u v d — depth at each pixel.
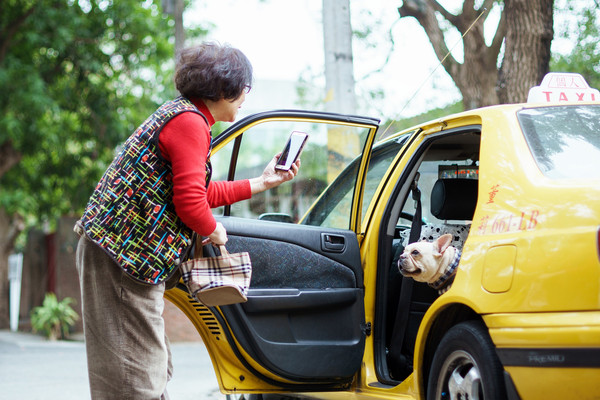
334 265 4.04
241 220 3.88
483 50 8.73
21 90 14.59
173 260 2.90
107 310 2.87
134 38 16.53
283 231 3.95
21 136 15.20
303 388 3.99
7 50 15.92
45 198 18.58
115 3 16.06
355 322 4.03
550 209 2.76
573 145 3.12
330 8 8.06
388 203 4.14
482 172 3.23
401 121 10.89
